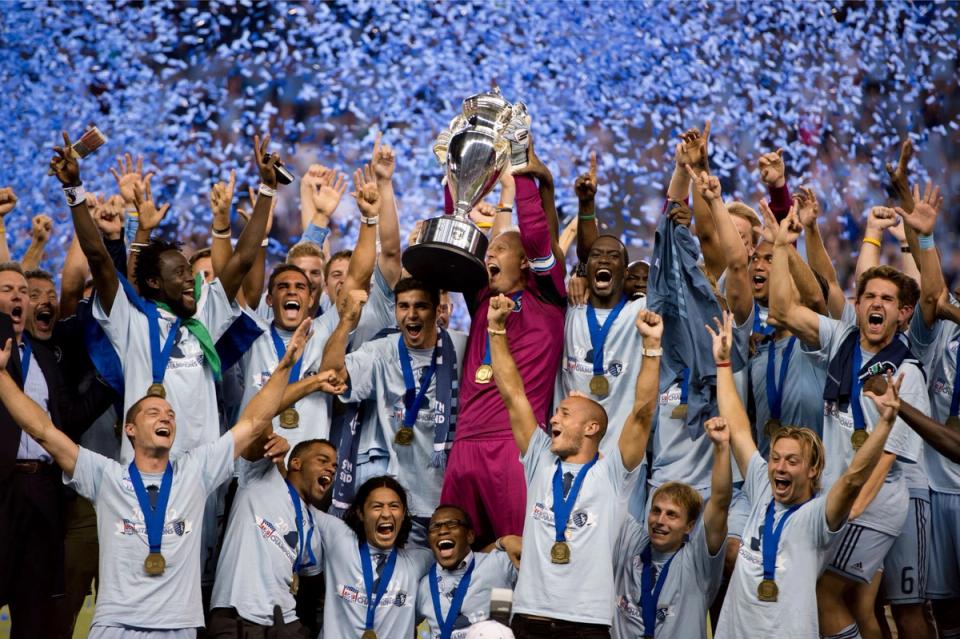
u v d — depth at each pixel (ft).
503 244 39.88
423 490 40.86
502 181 43.73
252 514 37.91
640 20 90.12
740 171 87.45
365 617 38.01
